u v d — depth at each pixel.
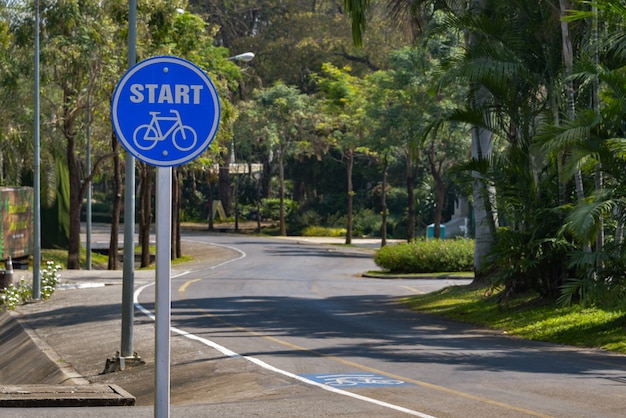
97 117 46.75
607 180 21.33
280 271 45.72
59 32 40.75
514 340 18.80
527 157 23.17
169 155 5.36
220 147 58.78
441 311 25.27
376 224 85.56
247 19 96.75
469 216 65.94
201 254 62.62
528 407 10.12
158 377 5.15
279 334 19.22
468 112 23.84
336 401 10.59
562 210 22.14
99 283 34.94
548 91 22.75
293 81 90.81
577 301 22.16
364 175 87.31
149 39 41.91
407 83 55.25
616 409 10.02
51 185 54.19
